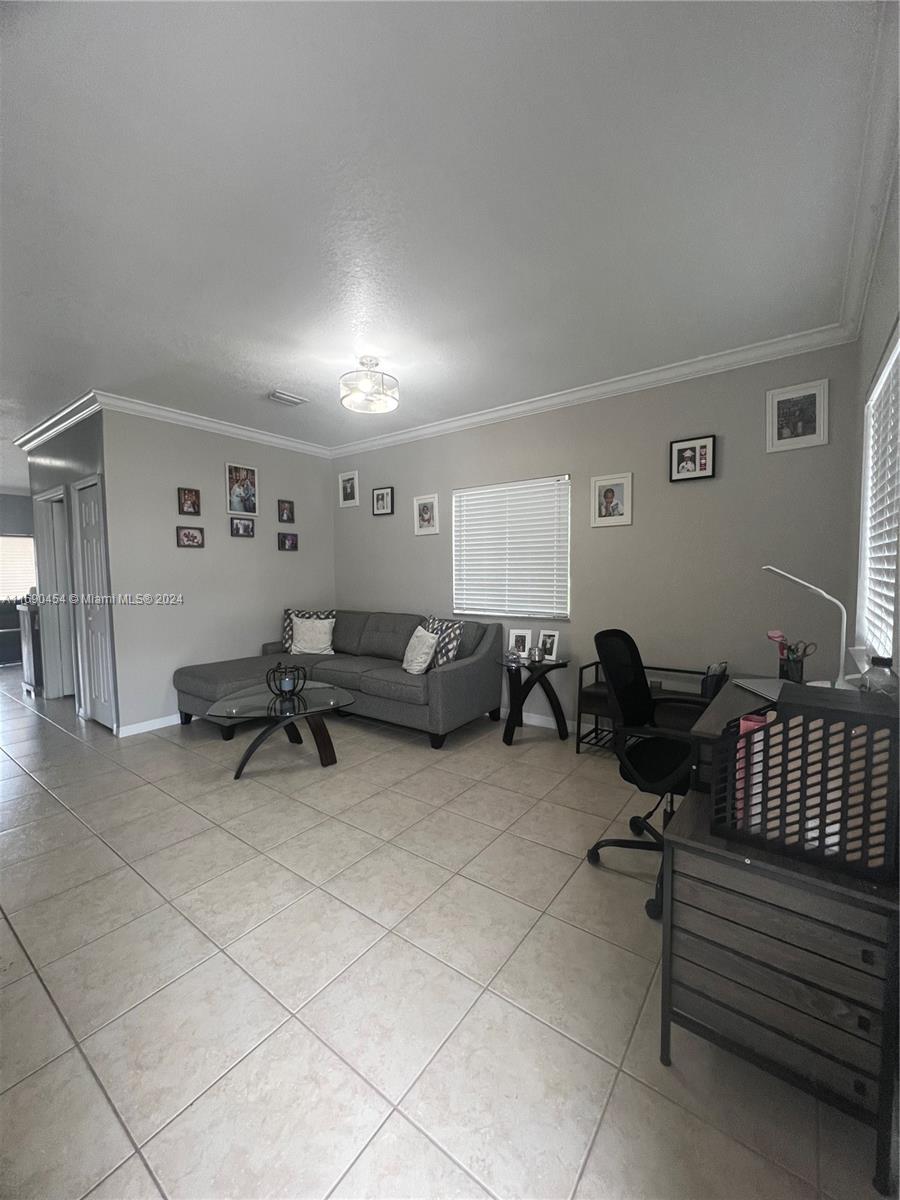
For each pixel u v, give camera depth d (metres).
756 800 1.14
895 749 0.99
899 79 1.11
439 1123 1.11
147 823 2.46
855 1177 1.00
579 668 3.68
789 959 1.07
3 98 1.28
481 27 1.14
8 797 2.76
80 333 2.61
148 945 1.65
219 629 4.44
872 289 2.07
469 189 1.65
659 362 3.07
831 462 2.71
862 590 2.38
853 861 1.03
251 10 1.09
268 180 1.60
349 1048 1.29
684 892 1.19
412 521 4.70
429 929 1.71
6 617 7.23
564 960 1.58
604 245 1.95
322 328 2.59
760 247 1.97
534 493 3.88
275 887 1.95
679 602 3.25
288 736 3.60
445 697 3.48
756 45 1.18
